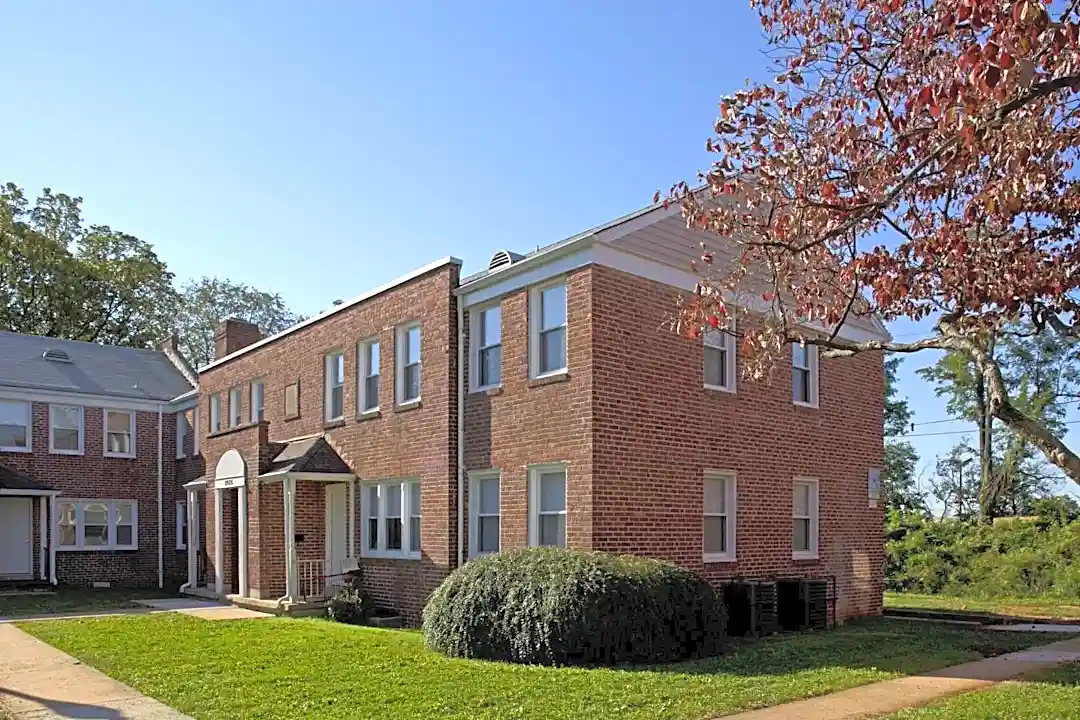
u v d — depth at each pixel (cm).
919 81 784
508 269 1505
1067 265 841
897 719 794
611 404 1367
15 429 2678
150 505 2925
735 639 1414
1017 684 980
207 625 1541
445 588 1229
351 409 1895
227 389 2502
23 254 4022
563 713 822
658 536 1411
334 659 1138
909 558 2769
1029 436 709
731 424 1568
